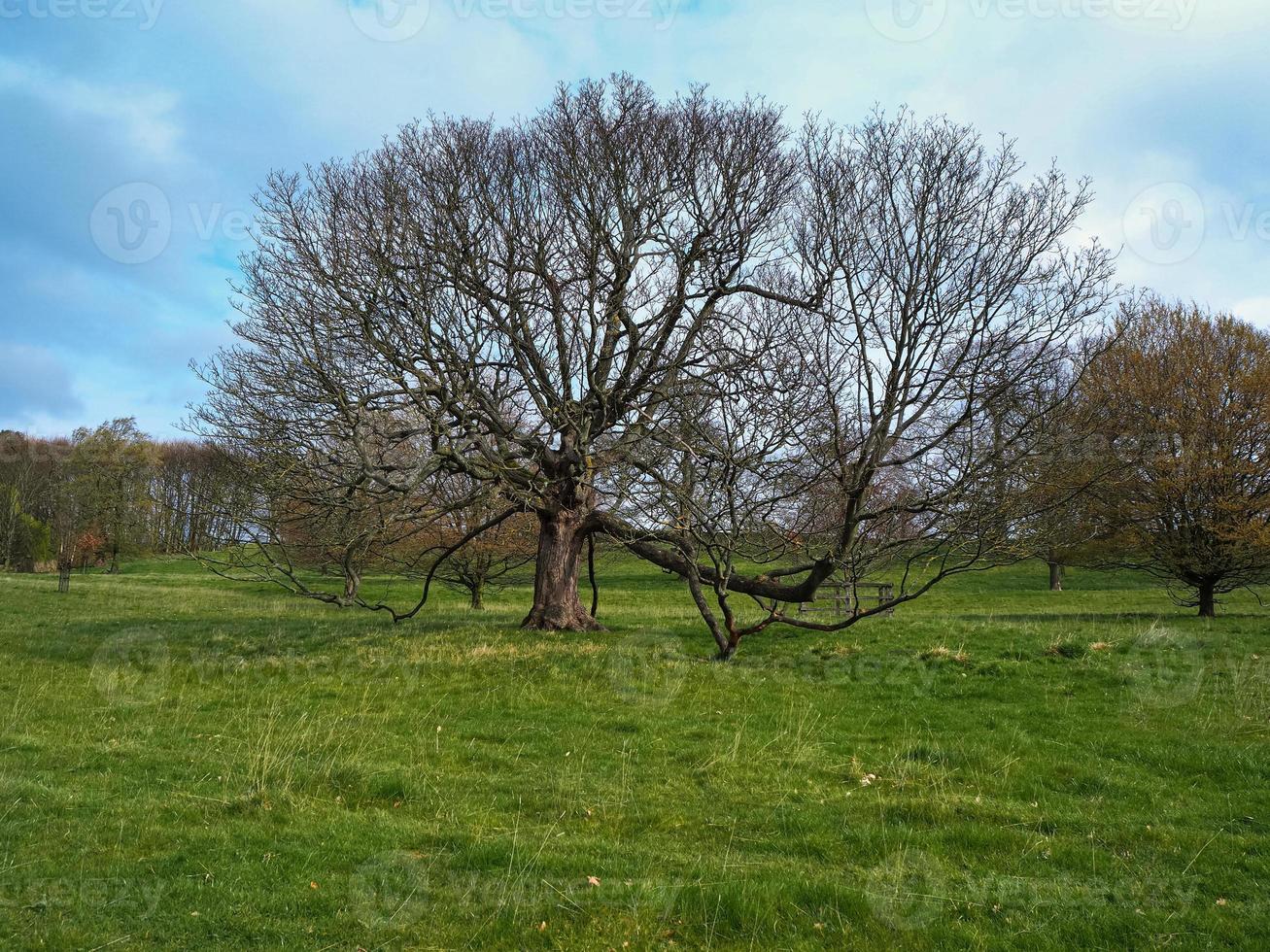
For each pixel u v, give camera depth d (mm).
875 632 19641
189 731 10977
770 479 15672
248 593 37844
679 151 18094
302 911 5945
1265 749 10211
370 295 17141
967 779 9383
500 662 15695
